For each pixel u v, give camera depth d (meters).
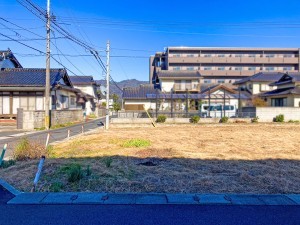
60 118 21.05
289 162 7.05
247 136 12.93
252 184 5.19
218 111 24.67
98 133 14.57
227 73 50.41
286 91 25.78
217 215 3.79
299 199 4.45
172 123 20.39
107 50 18.45
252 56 52.81
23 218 3.66
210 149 9.03
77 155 7.84
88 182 5.19
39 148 7.77
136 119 20.41
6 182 5.23
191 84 37.38
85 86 39.97
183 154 8.02
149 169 6.18
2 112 21.09
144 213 3.85
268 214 3.84
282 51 52.91
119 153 8.13
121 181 5.27
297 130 16.14
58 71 23.89
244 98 28.14
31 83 20.73
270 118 21.95
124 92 36.53
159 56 55.62
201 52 52.69
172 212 3.89
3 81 21.09
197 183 5.21
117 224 3.48
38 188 4.89
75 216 3.73
